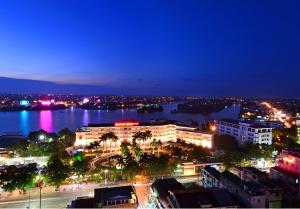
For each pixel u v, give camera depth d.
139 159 155.25
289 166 128.50
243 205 89.94
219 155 184.88
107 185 130.25
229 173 109.81
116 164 152.88
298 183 112.56
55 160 136.75
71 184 131.75
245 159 163.88
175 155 179.50
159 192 97.94
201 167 150.12
